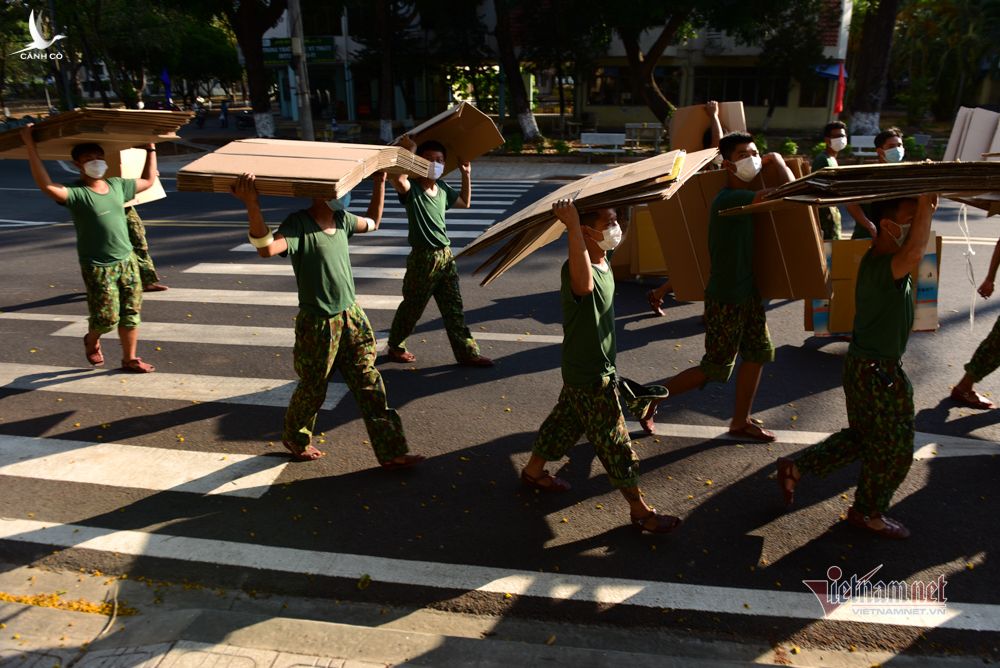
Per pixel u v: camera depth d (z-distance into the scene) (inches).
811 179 127.1
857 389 142.0
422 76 1330.0
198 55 1945.1
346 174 138.3
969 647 121.4
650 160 150.8
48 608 131.7
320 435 199.5
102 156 219.5
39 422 206.2
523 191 655.1
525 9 1026.7
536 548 148.3
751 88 1165.1
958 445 185.8
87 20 1245.1
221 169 138.6
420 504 164.9
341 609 132.6
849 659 119.6
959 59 1230.9
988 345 198.8
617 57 1163.9
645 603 132.3
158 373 243.1
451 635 124.4
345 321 166.1
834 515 157.6
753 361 183.3
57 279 363.9
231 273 372.8
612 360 144.4
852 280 248.1
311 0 1047.6
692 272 202.1
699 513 159.5
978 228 443.2
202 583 139.6
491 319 298.0
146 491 170.7
